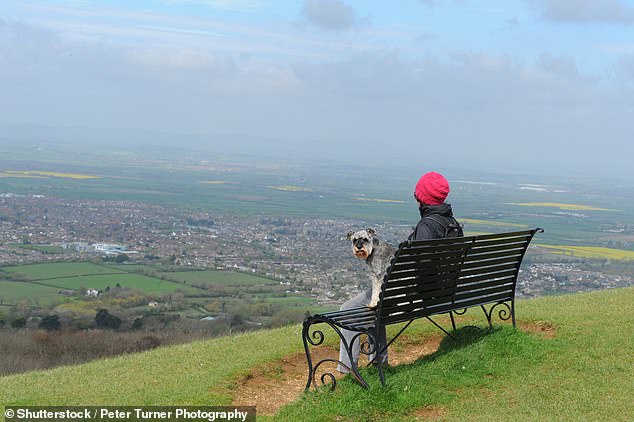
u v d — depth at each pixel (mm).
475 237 6438
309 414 5375
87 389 6609
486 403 5664
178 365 7438
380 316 5898
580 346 7043
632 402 5527
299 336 8484
